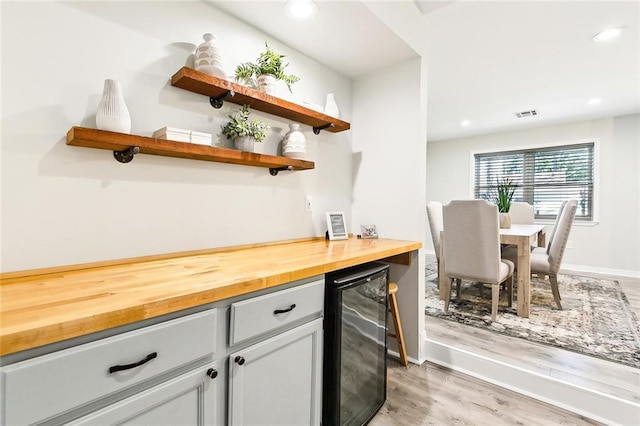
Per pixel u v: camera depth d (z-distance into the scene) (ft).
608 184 16.06
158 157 4.63
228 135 5.47
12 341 1.97
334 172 7.82
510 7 7.18
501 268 9.54
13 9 3.45
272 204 6.34
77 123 3.87
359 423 5.06
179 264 4.31
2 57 3.38
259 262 4.46
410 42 6.77
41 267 3.63
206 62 4.76
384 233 7.76
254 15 5.63
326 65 7.57
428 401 5.87
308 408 4.28
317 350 4.39
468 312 10.25
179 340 2.86
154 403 2.70
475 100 13.61
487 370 6.67
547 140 17.74
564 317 9.78
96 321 2.34
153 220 4.59
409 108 7.33
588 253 16.57
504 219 12.28
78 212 3.90
